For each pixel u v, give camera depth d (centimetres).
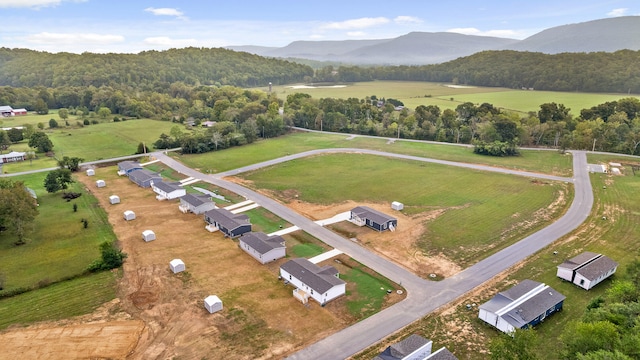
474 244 6253
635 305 3831
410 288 5106
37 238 6544
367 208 7294
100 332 4272
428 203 8006
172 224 7131
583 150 12231
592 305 4384
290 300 4875
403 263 5731
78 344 4091
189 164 11081
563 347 3778
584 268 5128
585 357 3095
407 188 8888
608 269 5172
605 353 3066
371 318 4519
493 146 11725
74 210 7700
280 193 8662
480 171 10081
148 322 4447
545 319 4447
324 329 4341
